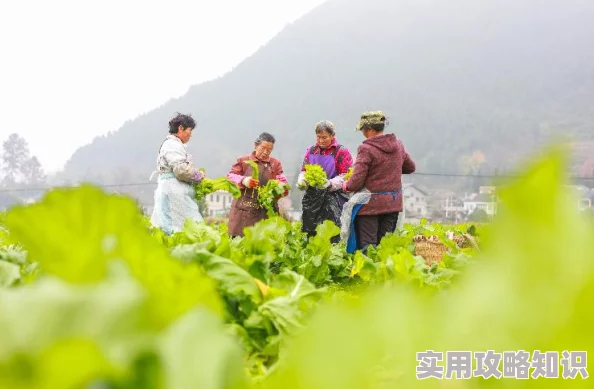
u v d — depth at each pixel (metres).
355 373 0.25
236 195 9.83
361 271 3.24
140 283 0.34
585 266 0.19
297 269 5.61
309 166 9.52
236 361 0.26
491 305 0.20
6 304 0.25
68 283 0.30
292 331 1.80
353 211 8.68
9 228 0.40
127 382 0.25
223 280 2.01
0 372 0.23
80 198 0.41
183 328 0.27
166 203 9.48
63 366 0.23
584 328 0.19
